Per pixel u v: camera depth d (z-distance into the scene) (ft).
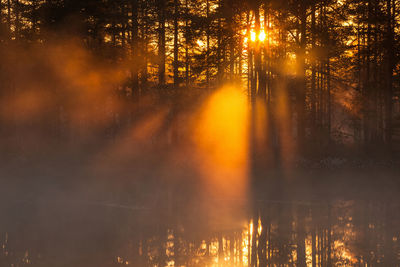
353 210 68.80
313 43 130.11
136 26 151.94
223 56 158.30
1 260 48.11
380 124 128.16
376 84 126.00
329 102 154.20
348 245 51.01
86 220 65.46
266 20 142.20
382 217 63.98
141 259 47.50
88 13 144.97
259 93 140.15
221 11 148.36
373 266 43.70
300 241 53.21
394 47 121.08
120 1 147.95
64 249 51.49
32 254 49.83
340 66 142.92
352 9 129.39
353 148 126.82
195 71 159.74
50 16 144.05
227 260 46.55
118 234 57.31
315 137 126.41
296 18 133.69
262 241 53.42
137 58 150.51
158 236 56.44
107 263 46.60
